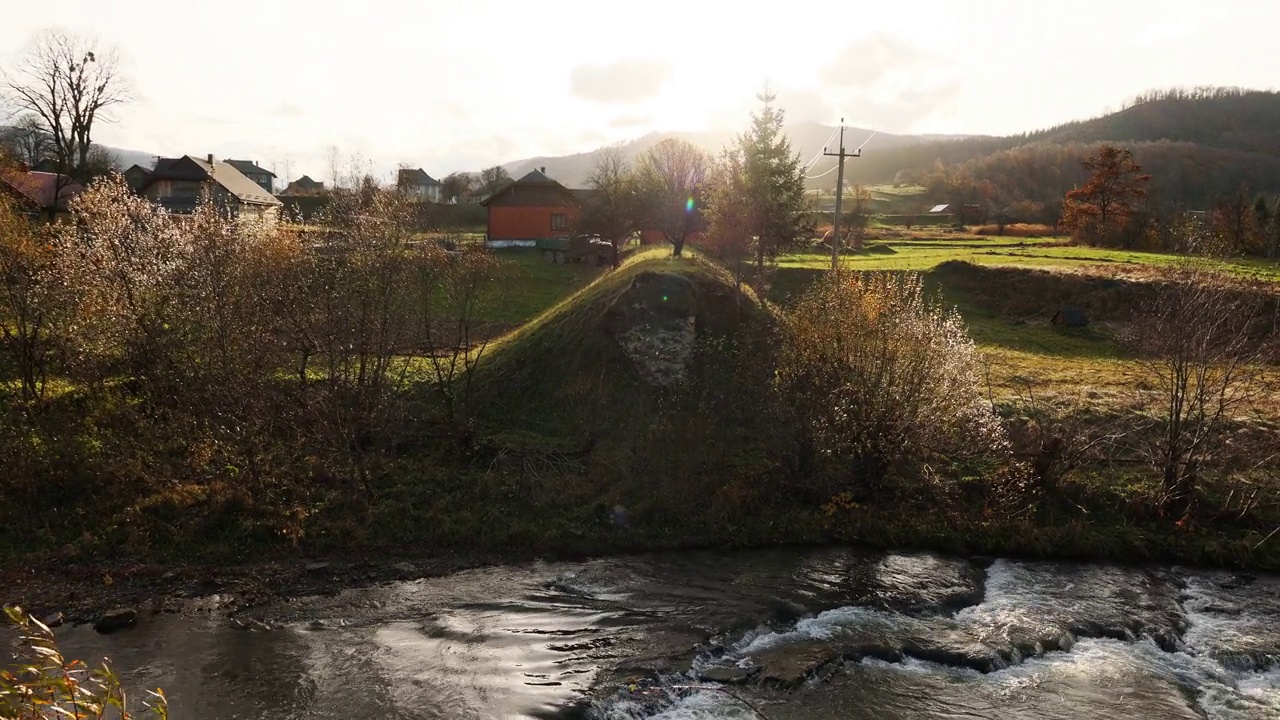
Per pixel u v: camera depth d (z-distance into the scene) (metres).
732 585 18.97
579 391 28.64
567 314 32.56
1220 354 23.03
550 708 13.42
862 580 19.38
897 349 22.64
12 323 25.81
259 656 15.18
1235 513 22.19
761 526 22.12
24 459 21.11
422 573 19.36
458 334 27.36
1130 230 70.50
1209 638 16.95
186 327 23.86
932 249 70.38
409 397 27.70
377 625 16.64
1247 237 61.50
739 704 13.94
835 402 22.97
